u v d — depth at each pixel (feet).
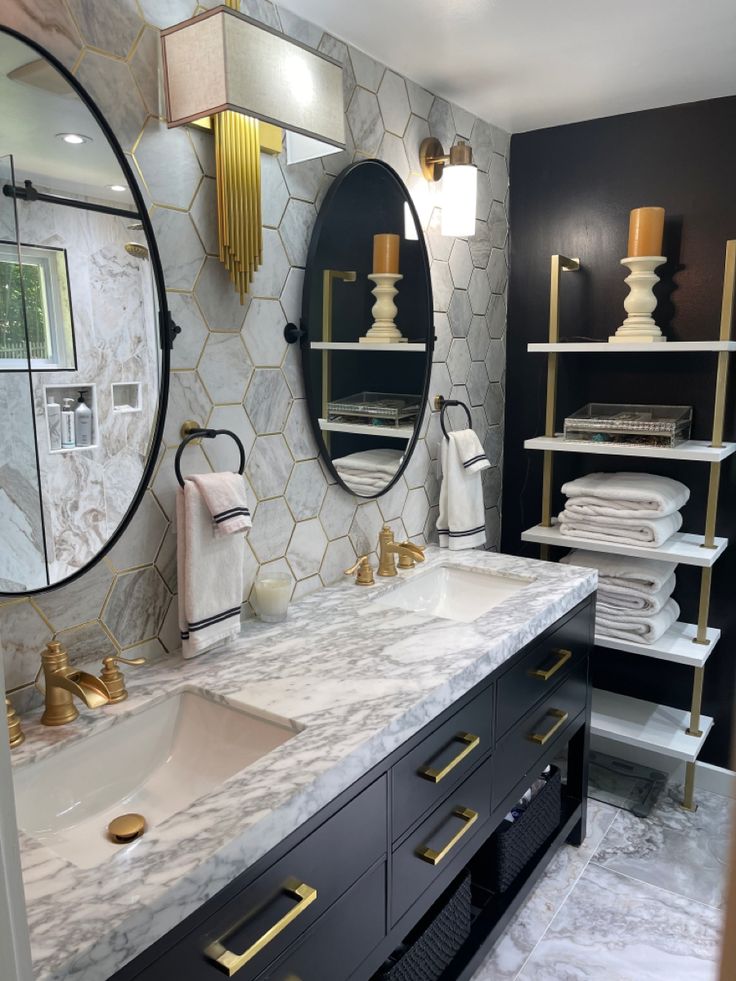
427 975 5.22
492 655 5.12
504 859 6.22
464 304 8.23
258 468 5.70
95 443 4.35
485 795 5.44
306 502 6.23
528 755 6.09
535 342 9.14
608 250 8.46
